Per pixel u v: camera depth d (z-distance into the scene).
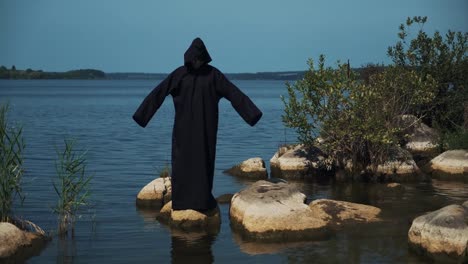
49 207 10.91
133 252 8.20
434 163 14.55
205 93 9.70
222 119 36.97
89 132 27.64
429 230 7.90
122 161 17.53
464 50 17.62
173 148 9.88
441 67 17.59
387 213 10.27
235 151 20.25
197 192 9.70
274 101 73.81
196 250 8.30
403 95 14.96
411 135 16.14
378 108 14.51
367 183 13.64
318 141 14.55
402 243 8.54
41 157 18.05
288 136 25.41
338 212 9.86
